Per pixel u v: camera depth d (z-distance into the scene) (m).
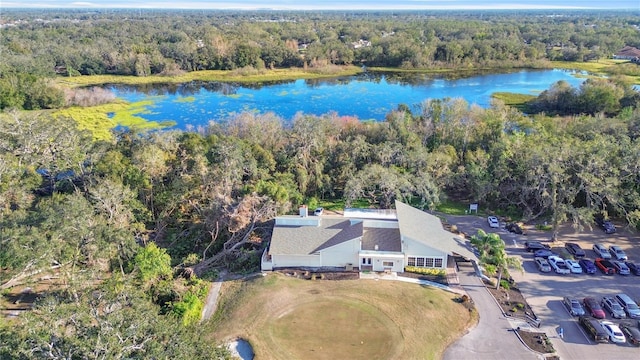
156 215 56.88
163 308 39.81
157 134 64.56
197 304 39.62
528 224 57.56
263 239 51.19
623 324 37.75
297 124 76.31
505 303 40.97
